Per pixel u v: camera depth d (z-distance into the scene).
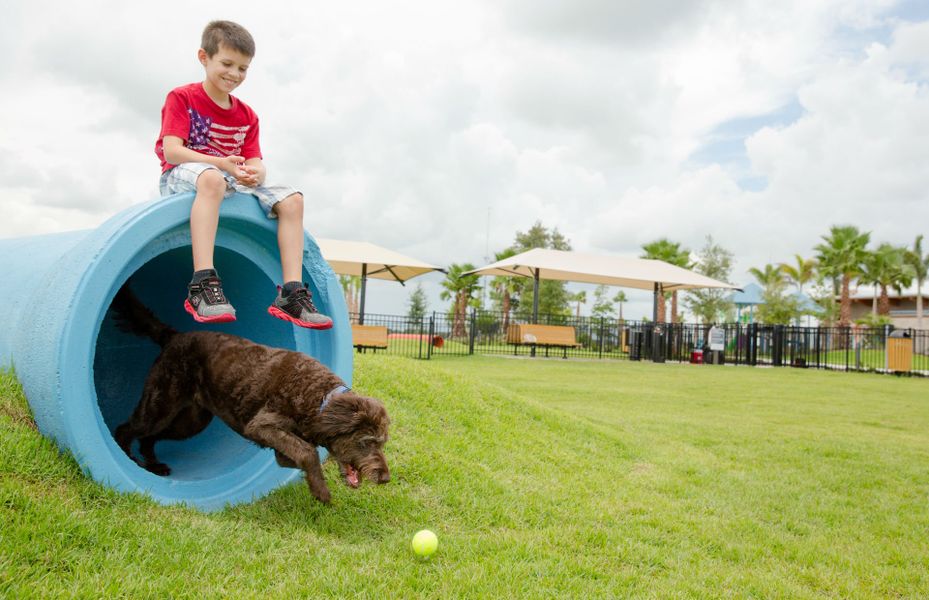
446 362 18.97
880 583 3.97
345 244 21.48
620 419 9.49
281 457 3.81
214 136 4.27
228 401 3.81
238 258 4.68
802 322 48.34
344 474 3.56
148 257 3.75
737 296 43.59
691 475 6.48
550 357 24.53
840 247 46.38
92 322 3.40
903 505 5.82
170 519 3.39
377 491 4.51
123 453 3.63
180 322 5.32
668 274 26.22
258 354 3.86
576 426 7.52
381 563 3.38
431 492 4.69
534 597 3.12
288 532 3.67
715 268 49.12
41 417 3.43
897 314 62.34
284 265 4.12
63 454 3.38
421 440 5.60
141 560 2.90
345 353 4.57
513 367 18.27
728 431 9.09
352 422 3.46
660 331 26.66
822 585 3.86
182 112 4.07
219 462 4.48
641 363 23.94
